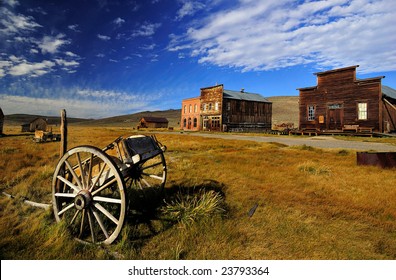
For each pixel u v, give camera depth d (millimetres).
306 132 27672
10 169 7781
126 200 3277
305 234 3549
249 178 6938
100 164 4797
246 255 3043
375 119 22594
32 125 48438
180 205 4371
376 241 3338
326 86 26625
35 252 3092
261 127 43594
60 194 3803
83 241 3400
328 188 5805
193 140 20547
